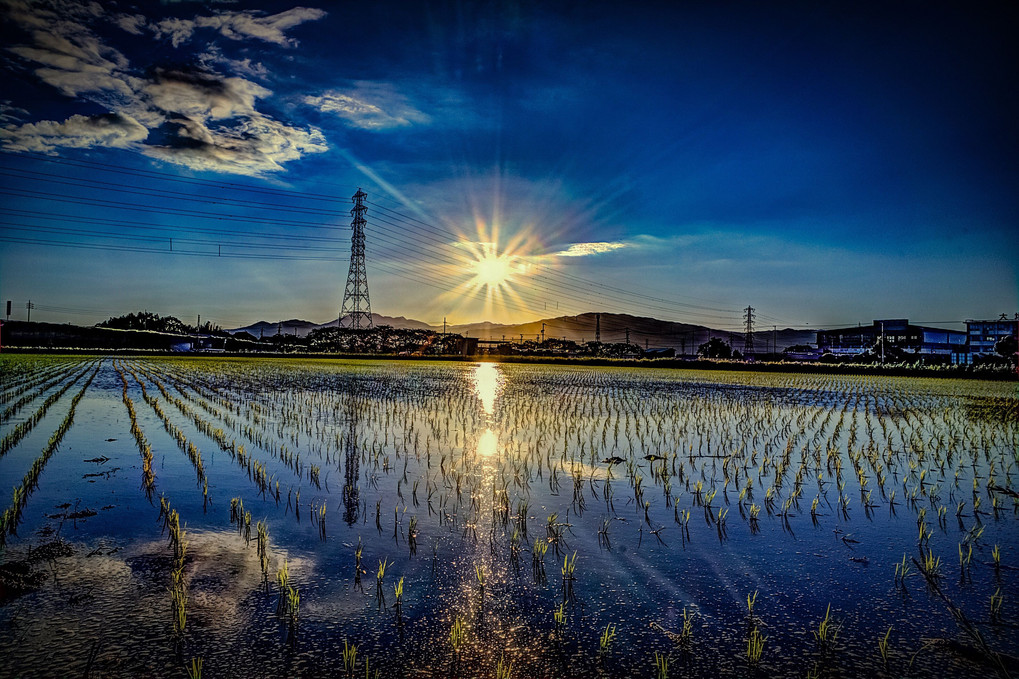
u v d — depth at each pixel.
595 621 5.88
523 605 6.19
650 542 8.16
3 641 5.31
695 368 72.25
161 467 12.26
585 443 15.83
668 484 11.27
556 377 48.66
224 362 63.66
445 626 5.73
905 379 53.25
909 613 6.14
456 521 8.92
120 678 4.80
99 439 15.53
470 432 17.44
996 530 8.84
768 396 31.78
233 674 4.89
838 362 92.44
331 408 22.53
